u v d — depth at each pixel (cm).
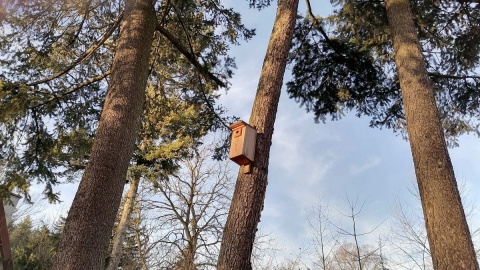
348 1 716
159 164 1095
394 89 765
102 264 415
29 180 641
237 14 713
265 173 387
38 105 623
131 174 1070
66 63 691
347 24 741
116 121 480
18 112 579
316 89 792
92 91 689
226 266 340
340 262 946
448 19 714
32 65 650
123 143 473
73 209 425
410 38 530
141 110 518
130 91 507
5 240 634
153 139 1051
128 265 1317
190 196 1332
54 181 666
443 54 741
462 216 375
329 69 773
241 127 397
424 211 397
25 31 634
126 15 577
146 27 566
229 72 734
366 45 734
